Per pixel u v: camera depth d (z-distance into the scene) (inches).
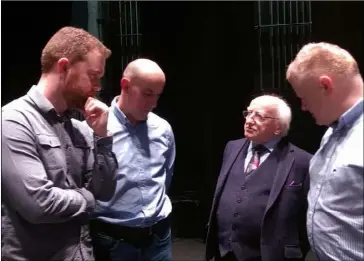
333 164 53.6
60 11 154.2
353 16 157.2
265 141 84.6
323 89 54.5
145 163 83.9
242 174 85.5
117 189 81.2
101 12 129.9
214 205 87.7
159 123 88.5
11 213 57.8
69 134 62.6
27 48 160.2
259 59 133.9
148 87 81.0
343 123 53.6
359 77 55.0
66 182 59.7
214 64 169.8
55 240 58.8
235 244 83.1
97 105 60.8
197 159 174.4
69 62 58.6
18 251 57.7
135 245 82.0
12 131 56.3
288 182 80.6
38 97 59.2
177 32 169.6
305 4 131.3
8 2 155.3
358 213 51.4
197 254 150.4
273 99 85.0
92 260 63.1
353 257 51.9
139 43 133.8
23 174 55.3
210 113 172.2
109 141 62.4
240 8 164.6
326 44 56.3
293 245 79.3
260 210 81.7
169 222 88.9
